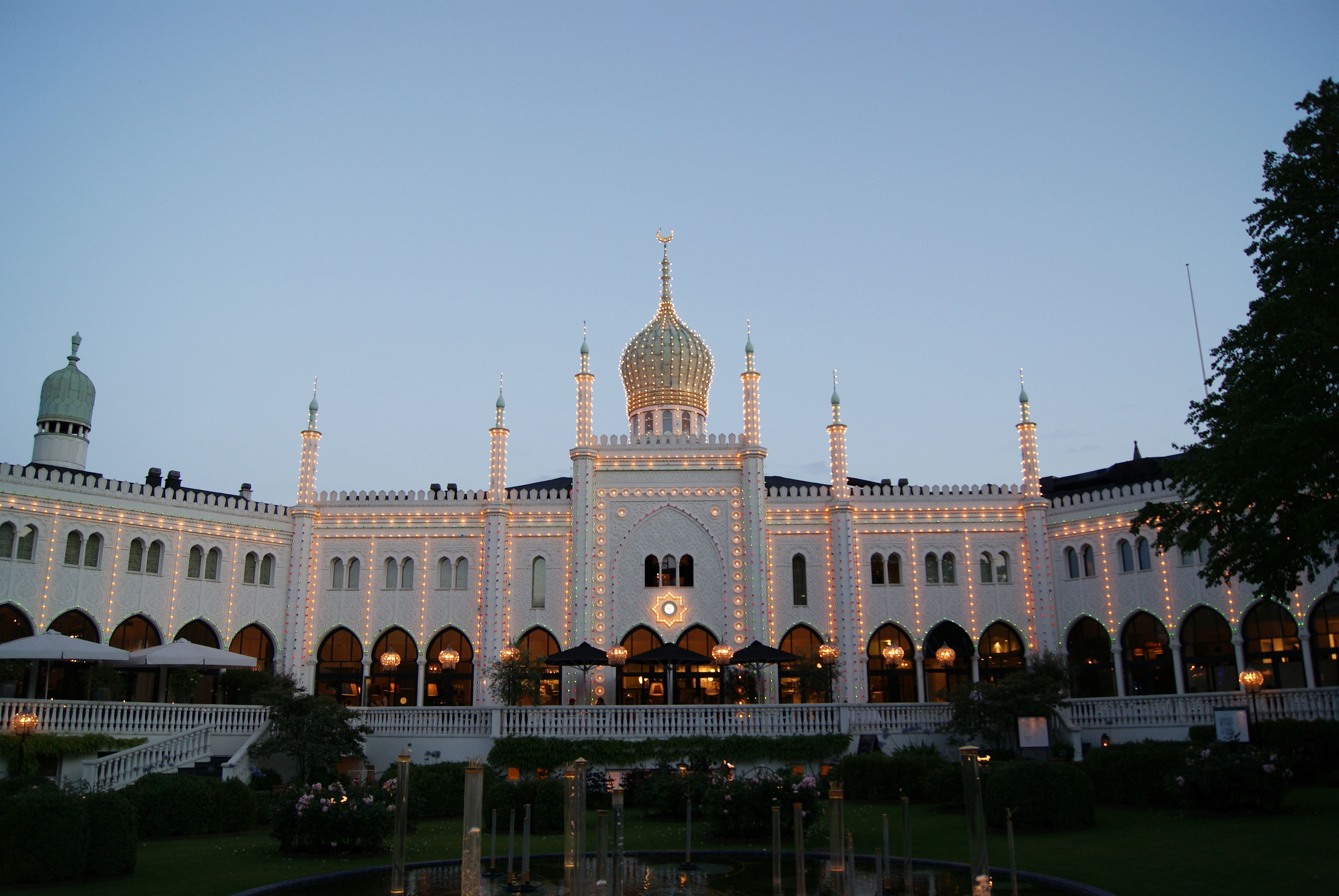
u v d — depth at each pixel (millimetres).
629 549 47562
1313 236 26609
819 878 19297
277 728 34031
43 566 40625
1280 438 24344
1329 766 29203
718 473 48031
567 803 18641
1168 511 28750
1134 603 44438
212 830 26953
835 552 47156
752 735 36750
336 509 48469
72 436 51406
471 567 48000
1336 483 24797
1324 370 25109
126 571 42906
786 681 46438
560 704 45875
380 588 47875
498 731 36781
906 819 19438
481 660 46312
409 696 47344
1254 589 41000
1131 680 44469
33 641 34469
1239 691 39406
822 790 31812
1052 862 20078
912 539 48062
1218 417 27625
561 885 19109
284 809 23297
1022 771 24688
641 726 36906
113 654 35312
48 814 19219
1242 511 26562
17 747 30859
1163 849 20922
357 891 18500
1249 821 23781
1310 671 39312
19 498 40312
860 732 37188
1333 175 26266
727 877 19609
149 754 32656
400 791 18281
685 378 54500
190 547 45062
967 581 47562
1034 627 46531
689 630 46875
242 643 46656
